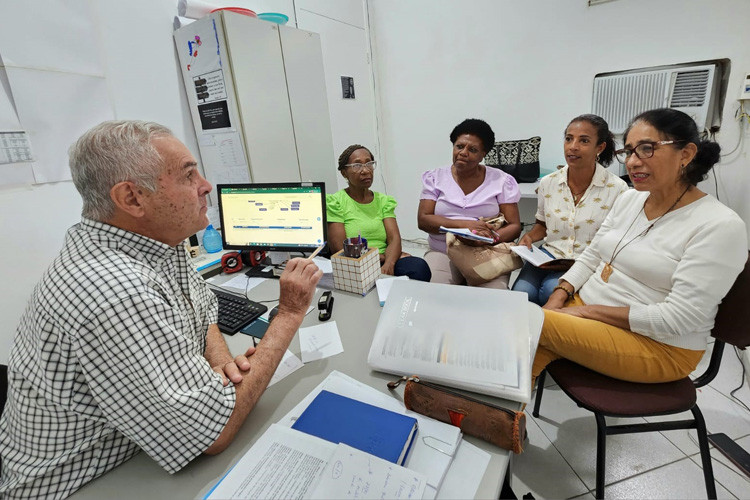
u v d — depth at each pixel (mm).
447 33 3260
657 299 1148
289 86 2230
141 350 623
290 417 771
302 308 911
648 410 1031
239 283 1517
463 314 880
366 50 3539
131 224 749
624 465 1355
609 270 1303
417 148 3771
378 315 1171
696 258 1021
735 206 2410
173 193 745
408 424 698
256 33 1979
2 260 1467
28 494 654
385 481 583
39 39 1492
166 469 674
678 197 1131
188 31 1926
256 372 786
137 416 637
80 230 736
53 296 631
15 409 688
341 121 3357
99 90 1707
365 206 2062
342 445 648
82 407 655
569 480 1314
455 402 706
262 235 1627
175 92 2055
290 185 1541
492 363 795
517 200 2098
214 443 683
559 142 3025
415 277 1854
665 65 2479
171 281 851
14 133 1459
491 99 3230
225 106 1968
